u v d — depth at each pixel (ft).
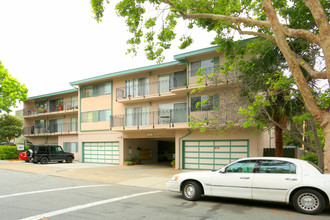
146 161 88.89
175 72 70.54
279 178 23.86
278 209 24.29
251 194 24.79
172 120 69.82
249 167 25.68
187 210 23.32
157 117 73.41
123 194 30.83
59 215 20.93
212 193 26.61
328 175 22.79
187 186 27.96
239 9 36.45
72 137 97.96
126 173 54.29
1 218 19.92
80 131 91.35
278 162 24.79
